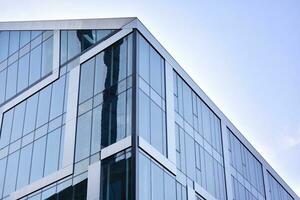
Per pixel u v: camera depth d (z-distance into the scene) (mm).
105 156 31000
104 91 33625
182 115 37781
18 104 41438
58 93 37500
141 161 29812
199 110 41500
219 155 43156
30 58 42656
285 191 59438
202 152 39781
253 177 50188
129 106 31328
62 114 36062
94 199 30047
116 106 32219
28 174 36594
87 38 37219
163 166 32500
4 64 45750
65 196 32281
